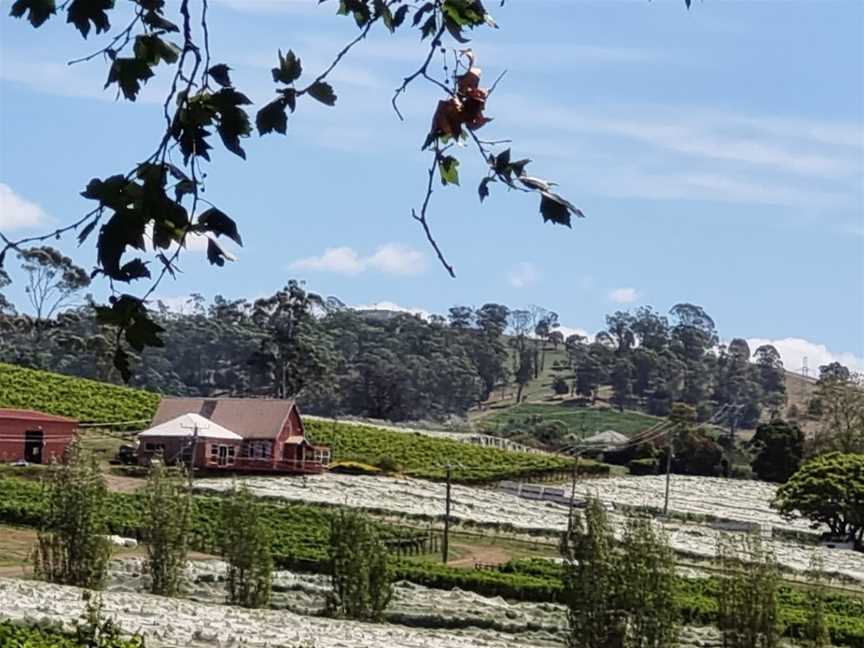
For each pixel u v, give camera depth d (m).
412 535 72.56
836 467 98.25
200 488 83.88
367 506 83.31
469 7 8.48
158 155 7.73
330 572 45.09
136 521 63.09
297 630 34.00
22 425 88.88
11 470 83.94
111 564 51.69
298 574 57.19
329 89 8.05
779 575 41.38
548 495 103.50
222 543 44.22
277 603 46.41
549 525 83.69
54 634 17.12
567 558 38.38
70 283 115.31
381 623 43.38
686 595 56.66
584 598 37.88
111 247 7.52
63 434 90.81
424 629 44.22
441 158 8.02
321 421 121.44
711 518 102.25
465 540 76.31
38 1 7.60
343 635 34.59
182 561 43.41
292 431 102.50
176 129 7.82
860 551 92.88
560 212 7.77
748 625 39.88
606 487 119.12
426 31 8.55
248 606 43.22
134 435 103.44
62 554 41.47
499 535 79.00
